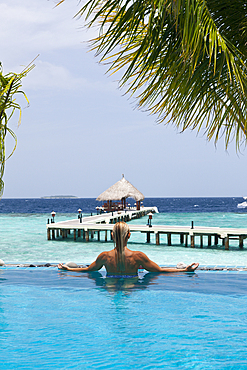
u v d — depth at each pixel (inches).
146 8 145.6
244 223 1157.1
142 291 238.2
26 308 202.2
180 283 261.9
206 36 140.6
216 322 177.3
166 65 159.5
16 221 1332.4
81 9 144.4
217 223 1164.5
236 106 169.3
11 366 130.7
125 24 147.7
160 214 1793.8
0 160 210.4
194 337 157.9
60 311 196.4
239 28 169.0
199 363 132.4
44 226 1107.3
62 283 263.4
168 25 152.4
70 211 3346.5
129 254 288.2
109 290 242.1
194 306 203.9
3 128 210.2
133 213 1409.9
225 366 129.9
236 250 596.7
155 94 168.1
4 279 278.7
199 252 568.1
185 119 174.4
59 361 135.2
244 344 150.1
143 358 137.3
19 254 548.4
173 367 129.1
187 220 1310.3
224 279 274.5
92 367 129.6
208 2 162.9
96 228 719.7
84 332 164.4
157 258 502.3
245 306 203.6
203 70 160.7
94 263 301.4
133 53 174.9
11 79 205.8
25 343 152.9
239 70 148.9
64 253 558.6
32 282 267.3
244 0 163.6
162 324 174.4
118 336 160.2
